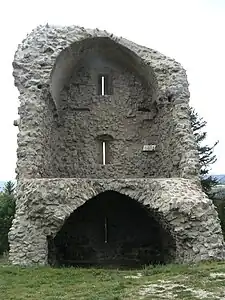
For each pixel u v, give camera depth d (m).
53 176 13.67
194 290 7.13
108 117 15.09
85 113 14.98
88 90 15.13
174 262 10.57
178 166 12.52
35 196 10.37
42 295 7.20
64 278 8.75
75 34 13.40
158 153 14.60
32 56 12.60
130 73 15.41
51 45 12.88
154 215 11.60
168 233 11.38
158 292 7.10
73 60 14.22
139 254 13.78
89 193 11.14
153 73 13.77
